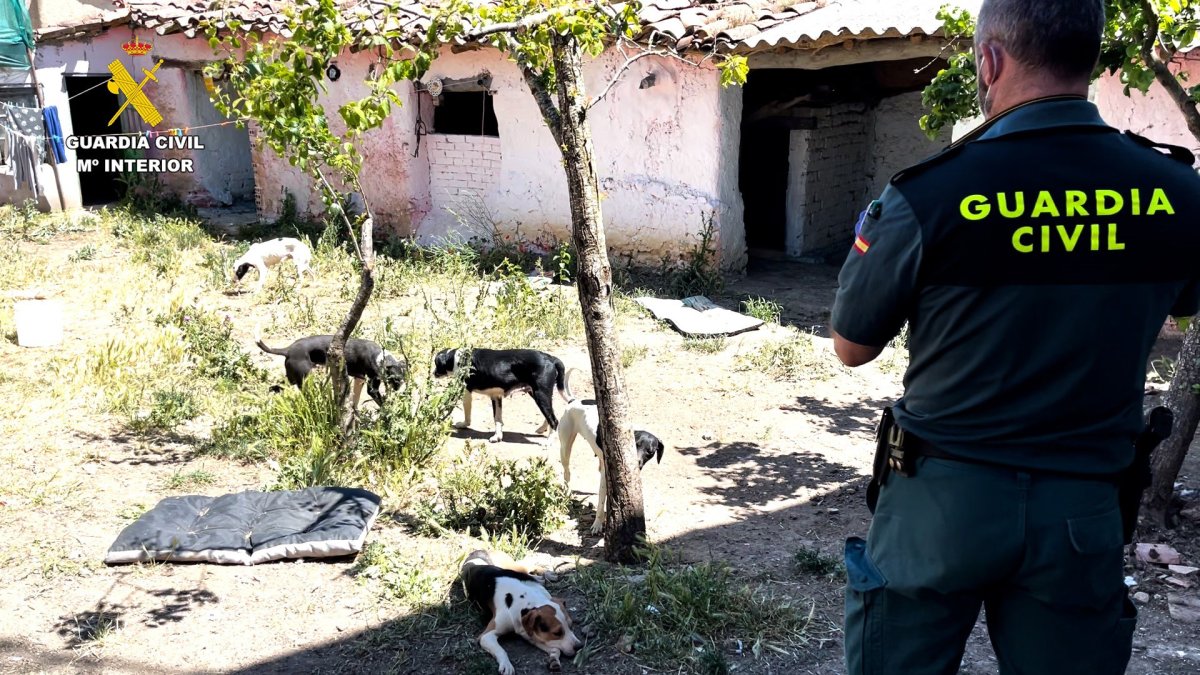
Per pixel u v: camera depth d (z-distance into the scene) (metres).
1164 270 1.76
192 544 4.93
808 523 5.62
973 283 1.73
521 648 4.15
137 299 10.04
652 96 11.09
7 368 7.82
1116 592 1.84
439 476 5.97
